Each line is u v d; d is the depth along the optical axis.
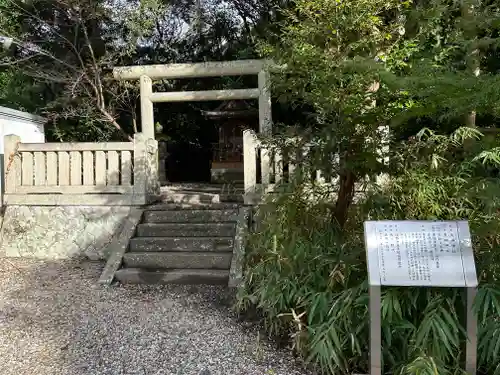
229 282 3.80
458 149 2.59
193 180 12.31
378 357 1.98
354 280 2.45
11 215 5.06
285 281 2.57
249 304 3.17
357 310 2.23
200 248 4.36
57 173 4.99
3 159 5.27
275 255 2.72
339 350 2.15
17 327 2.94
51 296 3.63
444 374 1.93
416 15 2.97
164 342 2.68
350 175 2.66
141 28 7.50
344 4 2.73
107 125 8.33
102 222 4.91
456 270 1.96
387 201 2.62
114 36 8.17
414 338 2.04
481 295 1.94
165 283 3.99
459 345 2.05
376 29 2.96
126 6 7.61
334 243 2.69
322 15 2.93
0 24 7.65
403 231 2.06
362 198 2.84
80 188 4.92
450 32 2.93
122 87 8.07
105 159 4.93
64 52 8.39
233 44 9.99
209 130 12.02
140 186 4.86
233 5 9.59
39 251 4.99
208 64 6.22
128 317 3.14
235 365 2.37
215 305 3.40
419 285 1.95
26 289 3.82
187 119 11.49
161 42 9.98
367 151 2.49
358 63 2.29
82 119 8.35
